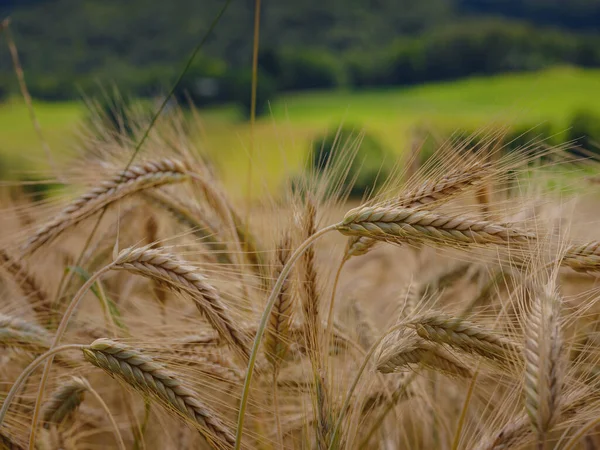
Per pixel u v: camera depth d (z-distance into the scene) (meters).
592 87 61.78
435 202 2.20
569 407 2.08
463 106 61.22
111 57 88.19
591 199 2.92
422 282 3.22
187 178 3.03
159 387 2.02
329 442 2.17
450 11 119.81
